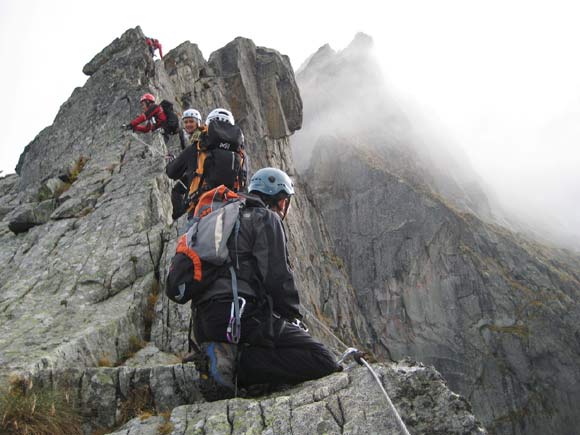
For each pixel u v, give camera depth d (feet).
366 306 267.39
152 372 20.45
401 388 15.49
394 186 302.04
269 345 16.96
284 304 17.06
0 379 20.33
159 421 17.10
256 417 15.84
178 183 27.43
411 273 273.54
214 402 16.97
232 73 130.93
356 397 15.56
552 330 248.52
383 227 291.79
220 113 24.47
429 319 259.60
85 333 25.02
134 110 64.03
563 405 232.73
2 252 41.22
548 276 274.98
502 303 259.19
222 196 19.31
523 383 238.48
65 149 64.54
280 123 138.10
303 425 15.16
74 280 31.96
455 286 266.16
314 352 17.49
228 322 16.74
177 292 17.15
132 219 37.73
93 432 19.53
